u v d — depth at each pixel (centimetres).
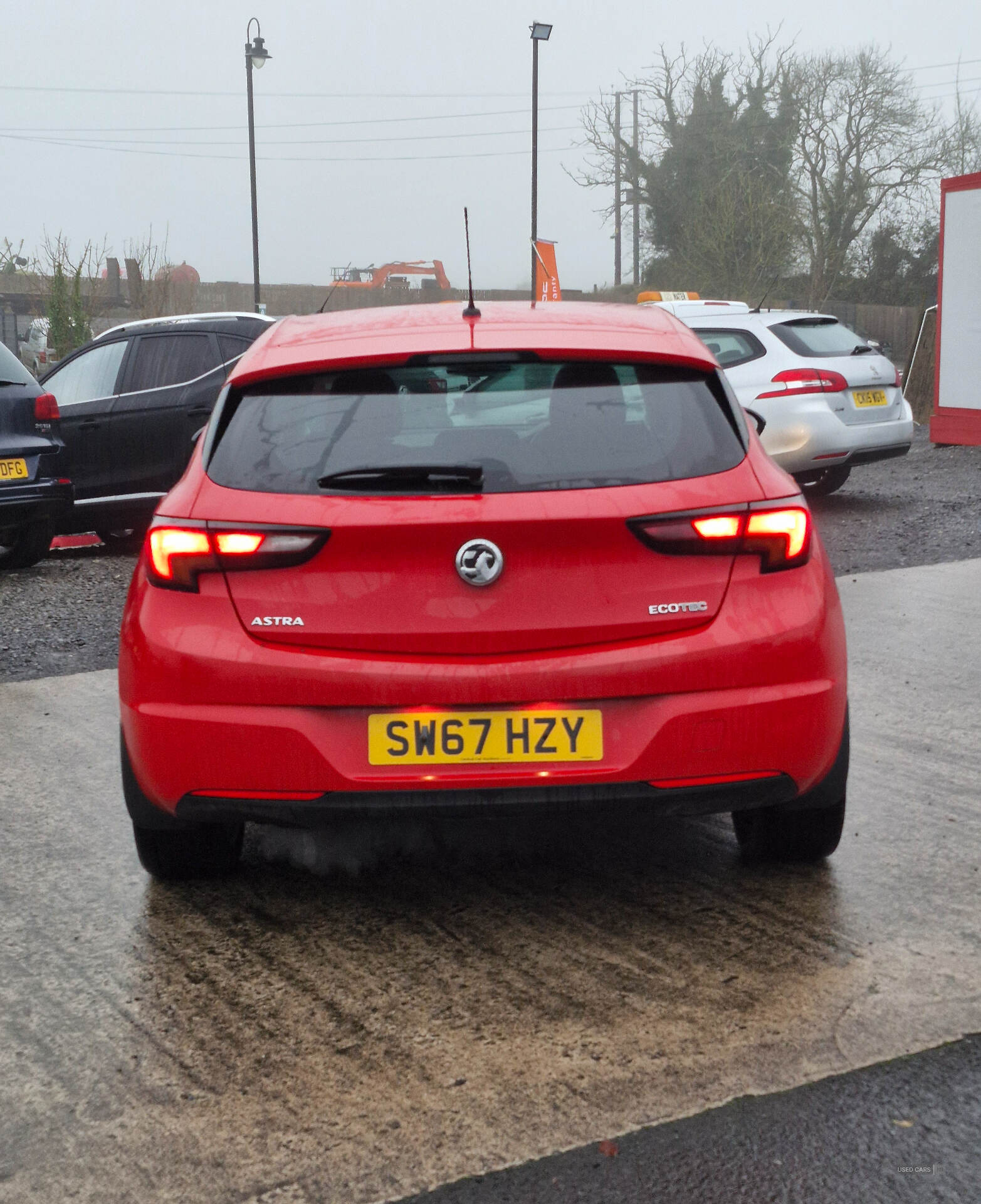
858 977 302
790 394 1052
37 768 475
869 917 335
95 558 1026
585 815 306
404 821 310
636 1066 266
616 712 300
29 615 758
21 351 3469
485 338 328
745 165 5153
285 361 326
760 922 333
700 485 303
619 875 368
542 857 384
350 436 310
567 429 309
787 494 312
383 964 317
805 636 306
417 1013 292
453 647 296
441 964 315
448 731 298
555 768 299
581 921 338
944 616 682
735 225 4494
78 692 579
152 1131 250
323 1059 274
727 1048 272
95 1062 276
